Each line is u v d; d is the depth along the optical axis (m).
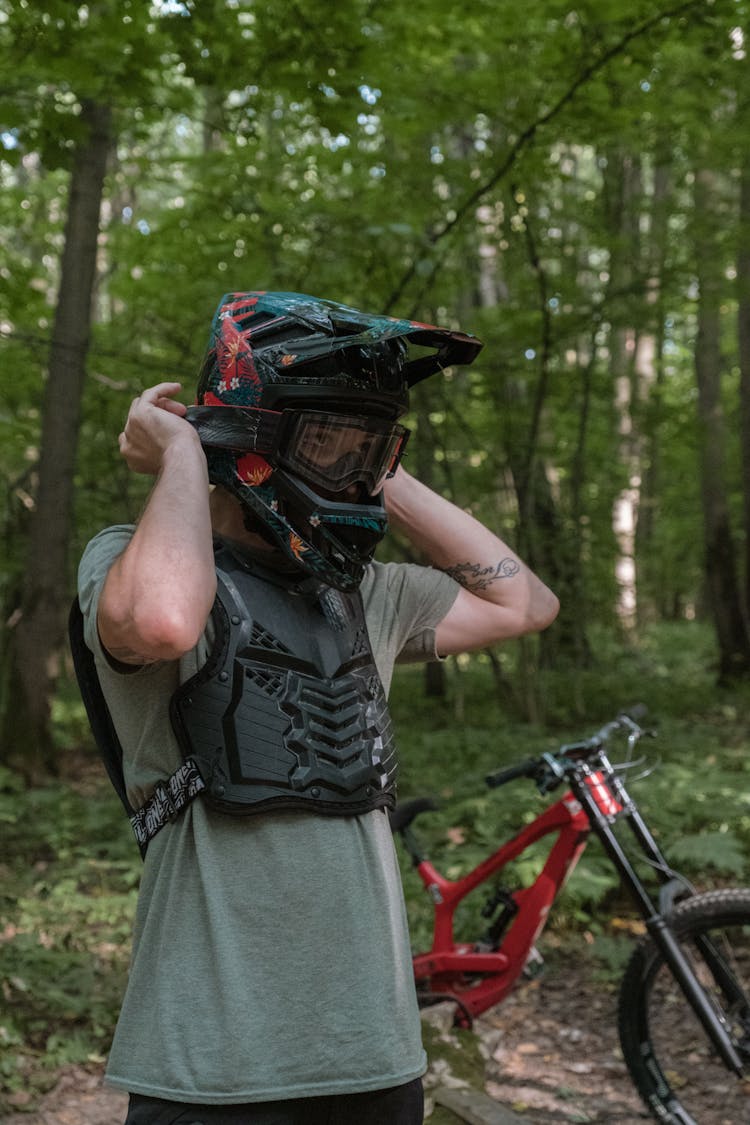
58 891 4.55
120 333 8.63
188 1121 1.20
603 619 10.39
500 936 3.29
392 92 5.88
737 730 8.16
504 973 3.20
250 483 1.33
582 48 5.92
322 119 5.18
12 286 7.18
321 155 6.79
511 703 8.90
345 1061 1.23
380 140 7.76
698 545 19.02
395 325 1.28
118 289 7.80
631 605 13.30
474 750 7.27
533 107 6.27
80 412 7.12
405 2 5.36
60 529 7.04
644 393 14.28
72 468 7.09
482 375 8.24
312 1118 1.26
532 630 1.67
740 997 2.87
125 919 4.36
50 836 5.44
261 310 1.37
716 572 10.95
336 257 6.51
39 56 4.88
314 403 1.30
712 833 4.49
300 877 1.26
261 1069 1.20
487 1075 3.29
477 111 6.38
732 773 6.14
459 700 8.88
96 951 4.04
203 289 7.21
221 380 1.34
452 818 5.14
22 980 3.57
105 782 7.02
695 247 8.23
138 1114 1.22
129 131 7.28
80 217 6.92
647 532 17.59
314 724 1.31
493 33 5.89
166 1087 1.20
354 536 1.36
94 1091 3.06
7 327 8.06
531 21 5.94
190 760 1.27
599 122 6.41
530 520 8.82
